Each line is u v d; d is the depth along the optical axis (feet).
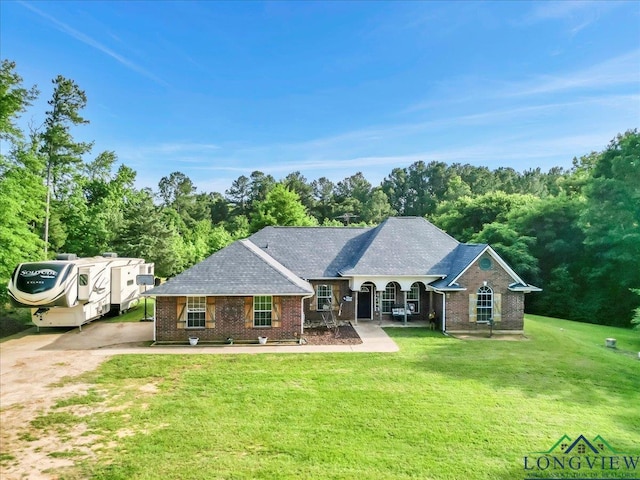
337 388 46.52
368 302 90.07
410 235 92.73
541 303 116.78
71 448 32.73
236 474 28.91
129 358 58.85
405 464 30.48
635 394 45.83
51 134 152.05
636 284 107.55
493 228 127.95
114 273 90.22
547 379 50.26
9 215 85.25
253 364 55.98
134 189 222.07
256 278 71.00
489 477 29.04
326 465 30.22
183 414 39.27
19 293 70.79
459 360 58.13
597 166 114.62
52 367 54.49
